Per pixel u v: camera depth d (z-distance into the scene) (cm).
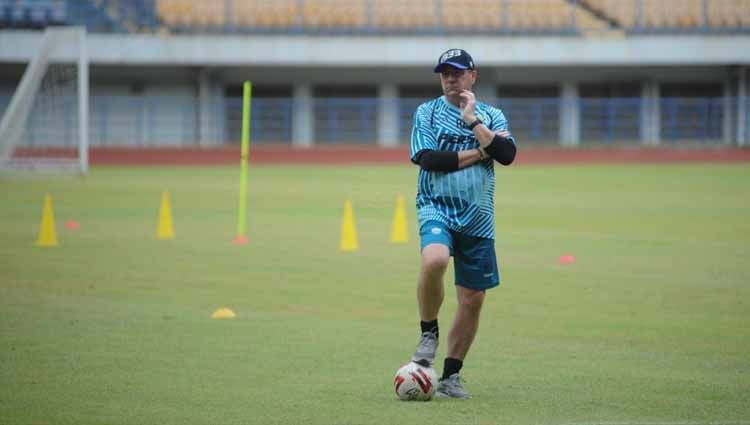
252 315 3133
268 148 13250
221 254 4531
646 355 2591
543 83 14712
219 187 8688
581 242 4944
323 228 5575
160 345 2688
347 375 2372
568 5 14188
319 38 13750
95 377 2339
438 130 2141
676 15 14138
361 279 3859
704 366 2466
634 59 13762
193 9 13888
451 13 14088
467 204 2123
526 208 6744
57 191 8144
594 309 3234
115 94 14238
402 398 2136
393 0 14038
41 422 1980
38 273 3959
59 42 10831
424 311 2125
